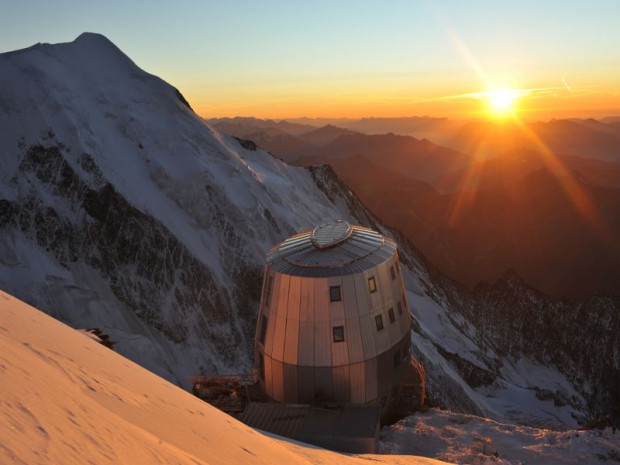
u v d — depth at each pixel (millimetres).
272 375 31359
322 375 29812
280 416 27766
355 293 30094
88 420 8562
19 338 12766
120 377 13766
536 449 23234
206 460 9797
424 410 32156
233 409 32500
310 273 30344
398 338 31984
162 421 11320
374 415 27234
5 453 6195
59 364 11953
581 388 100312
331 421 26844
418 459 19688
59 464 6547
